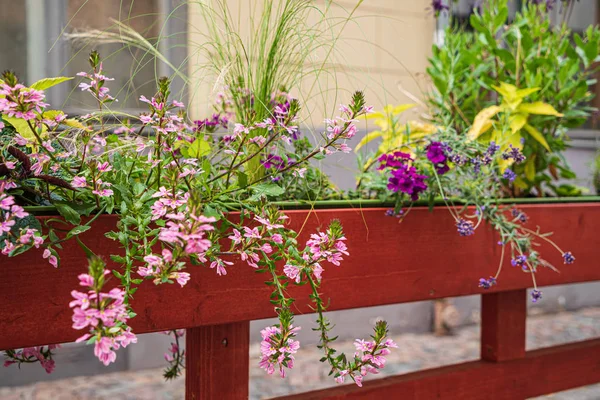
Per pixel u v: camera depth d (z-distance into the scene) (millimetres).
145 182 1046
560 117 1860
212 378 1194
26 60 2912
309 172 1416
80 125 1037
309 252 1002
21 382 3162
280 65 1389
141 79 2654
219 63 1395
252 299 1140
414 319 4242
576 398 3070
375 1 3410
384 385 1431
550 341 4035
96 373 3352
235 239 965
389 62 3512
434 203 1398
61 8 2912
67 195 981
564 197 1760
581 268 1594
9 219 828
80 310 695
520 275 1502
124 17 2879
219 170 1249
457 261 1406
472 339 4102
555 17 2865
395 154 1370
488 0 1958
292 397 1354
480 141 1719
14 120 957
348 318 3996
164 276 812
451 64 1808
